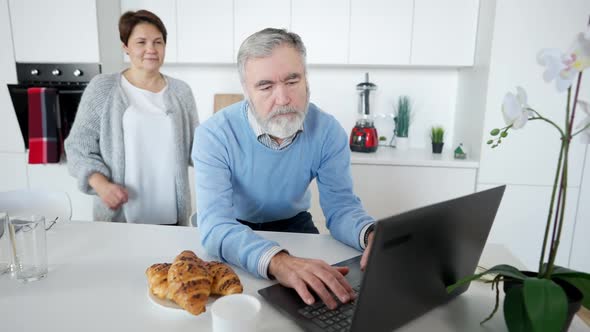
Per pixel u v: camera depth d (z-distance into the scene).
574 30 2.12
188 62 2.57
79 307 0.79
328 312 0.75
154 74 1.81
